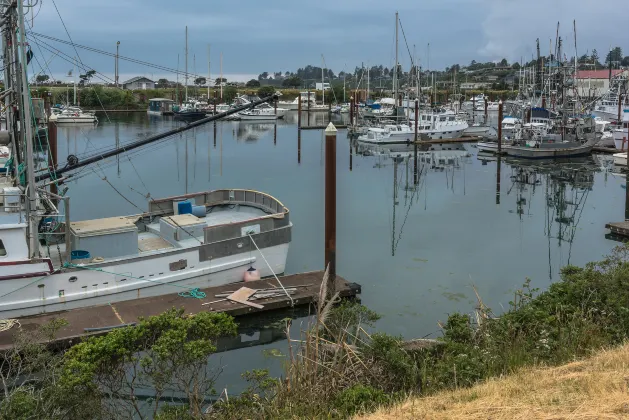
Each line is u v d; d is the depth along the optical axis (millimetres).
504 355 10617
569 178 44812
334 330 13836
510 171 48219
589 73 92625
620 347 10422
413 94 95250
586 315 11984
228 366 14250
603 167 50094
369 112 88625
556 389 8688
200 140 69375
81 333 14273
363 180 44156
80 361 9414
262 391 11062
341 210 33094
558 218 31188
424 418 8234
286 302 17078
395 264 22438
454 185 41844
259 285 18234
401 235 27203
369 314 15719
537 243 25984
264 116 100375
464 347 11297
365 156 58281
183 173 45000
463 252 24328
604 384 8602
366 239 26375
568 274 14062
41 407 9219
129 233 17641
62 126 79562
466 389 9383
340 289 18219
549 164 51969
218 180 42031
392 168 50312
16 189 15875
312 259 22703
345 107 115188
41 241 17438
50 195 17734
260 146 63906
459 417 8086
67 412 9312
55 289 15836
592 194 38469
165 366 10086
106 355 9547
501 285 20078
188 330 10211
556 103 65312
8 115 17391
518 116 85688
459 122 72000
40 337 12969
